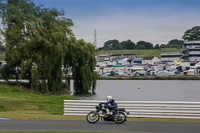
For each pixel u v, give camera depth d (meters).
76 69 68.19
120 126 17.30
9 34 59.28
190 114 21.09
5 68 63.03
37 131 15.02
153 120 20.25
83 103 22.67
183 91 93.44
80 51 66.94
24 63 57.66
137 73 188.75
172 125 17.77
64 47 60.47
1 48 63.91
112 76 195.62
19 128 16.17
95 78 68.00
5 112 24.97
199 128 16.61
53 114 24.62
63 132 14.80
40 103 30.42
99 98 59.91
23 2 68.19
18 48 58.03
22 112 25.27
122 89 100.25
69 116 22.22
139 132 15.23
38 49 60.06
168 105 21.48
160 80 172.00
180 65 189.88
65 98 35.81
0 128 16.12
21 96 38.47
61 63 59.94
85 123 18.41
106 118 18.64
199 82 148.75
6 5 64.44
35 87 56.94
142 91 92.38
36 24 60.31
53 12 67.75
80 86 68.75
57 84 60.94
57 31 61.62
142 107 21.83
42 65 58.75
